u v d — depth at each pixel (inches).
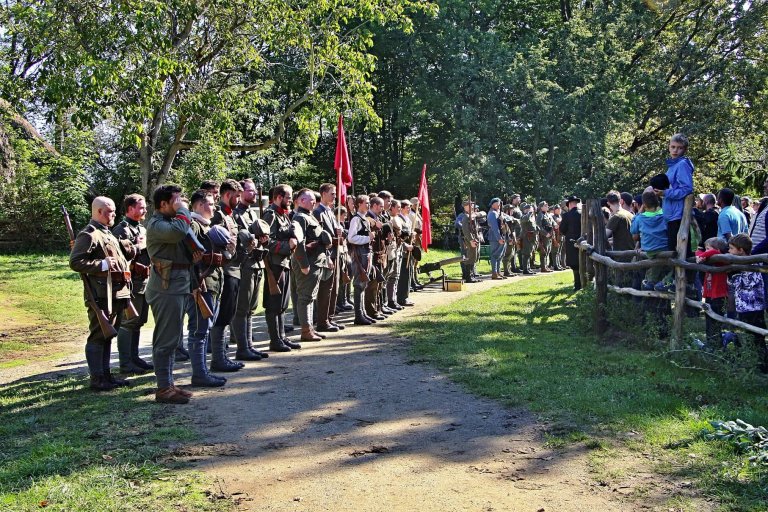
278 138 807.1
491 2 1289.4
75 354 377.4
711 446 188.5
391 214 494.3
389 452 195.8
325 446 201.8
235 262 301.7
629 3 1250.6
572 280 653.9
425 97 1211.9
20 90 666.8
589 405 228.7
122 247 297.9
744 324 265.0
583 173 1232.2
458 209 1251.2
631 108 1232.2
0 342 418.9
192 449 200.1
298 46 781.9
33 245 1062.4
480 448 197.0
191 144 767.7
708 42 1229.1
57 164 1058.1
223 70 764.0
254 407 244.1
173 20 673.6
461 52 1201.4
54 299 591.5
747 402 230.7
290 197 344.2
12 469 182.7
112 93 615.5
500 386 259.4
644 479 170.7
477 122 1200.8
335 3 751.7
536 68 1180.5
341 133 429.7
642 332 324.2
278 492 168.7
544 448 195.0
